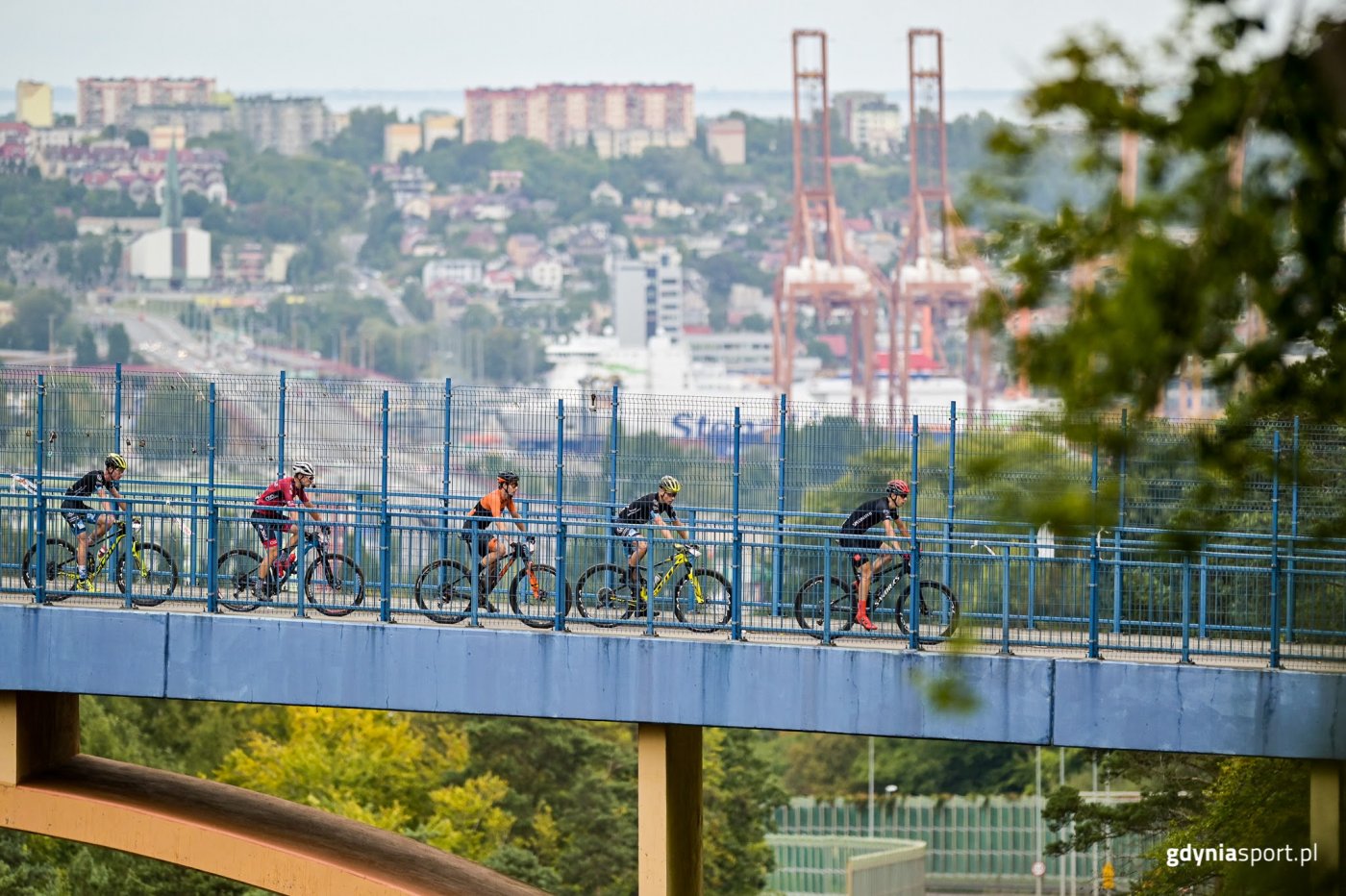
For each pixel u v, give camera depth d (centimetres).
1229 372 4091
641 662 7869
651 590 7988
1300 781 8825
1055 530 3759
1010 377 3781
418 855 9300
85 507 8956
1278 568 7712
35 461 10288
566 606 8325
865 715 7675
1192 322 3541
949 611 8275
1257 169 3716
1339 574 7812
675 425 9931
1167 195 3631
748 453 9831
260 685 8212
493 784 17600
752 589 8556
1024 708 7569
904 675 7638
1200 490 4347
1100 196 3681
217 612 8400
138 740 17925
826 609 7888
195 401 10244
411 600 8644
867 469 9631
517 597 8344
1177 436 7475
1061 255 3697
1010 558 7750
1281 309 3800
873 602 8331
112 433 10225
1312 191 3669
